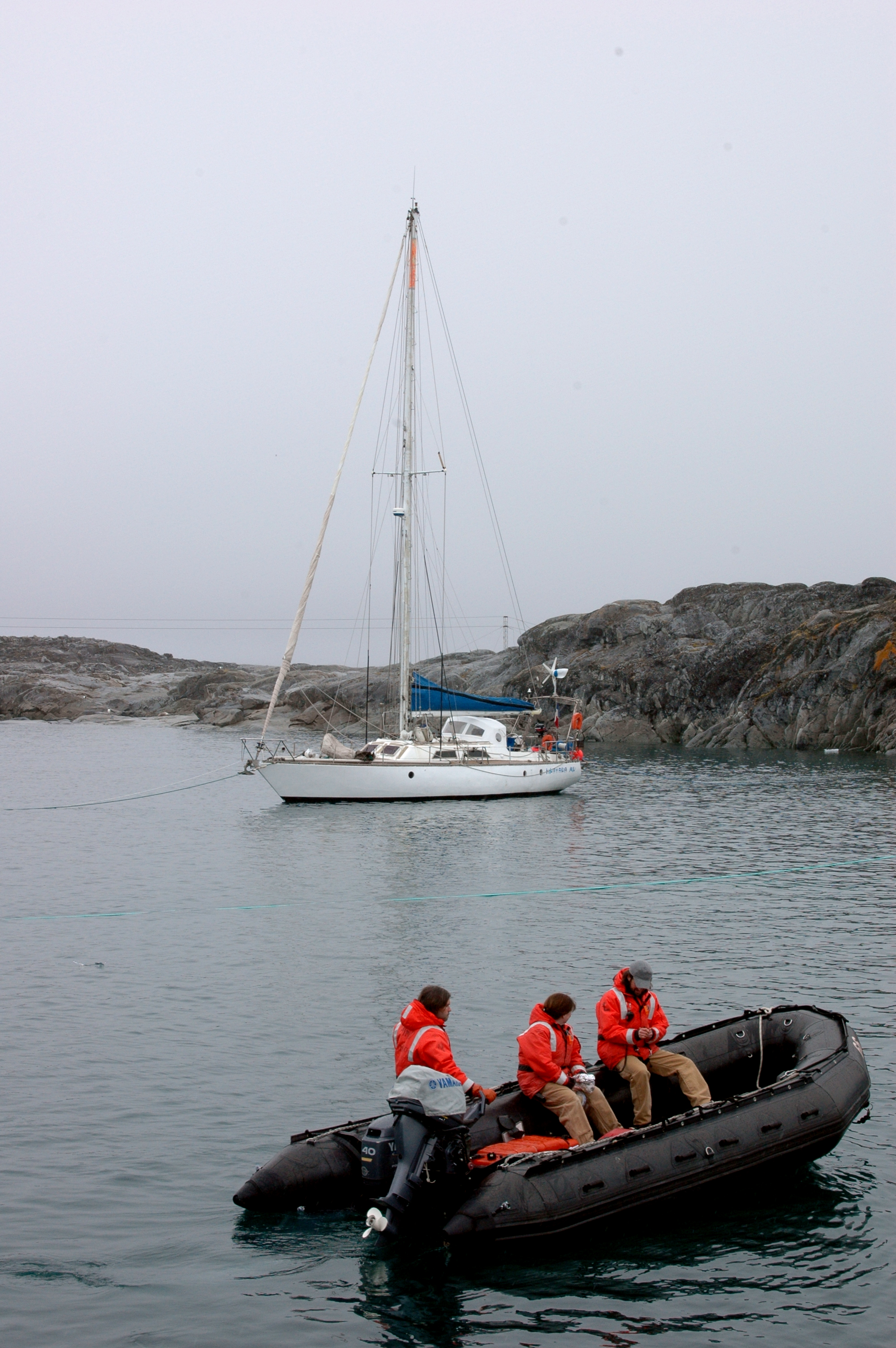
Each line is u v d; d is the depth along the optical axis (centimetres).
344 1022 1271
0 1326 684
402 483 3659
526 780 3641
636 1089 870
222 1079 1086
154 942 1694
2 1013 1305
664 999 1359
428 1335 685
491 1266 760
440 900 2033
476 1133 826
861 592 6744
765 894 2081
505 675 8081
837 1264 763
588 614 8112
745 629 7019
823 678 5931
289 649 3484
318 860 2498
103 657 13962
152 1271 747
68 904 1997
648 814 3284
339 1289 732
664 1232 801
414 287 3666
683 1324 699
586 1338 684
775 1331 692
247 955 1603
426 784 3512
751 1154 812
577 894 2088
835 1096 854
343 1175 820
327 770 3456
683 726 6694
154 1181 870
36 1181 868
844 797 3709
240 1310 706
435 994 809
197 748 6462
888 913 1905
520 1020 1273
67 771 5019
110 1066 1120
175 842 2805
